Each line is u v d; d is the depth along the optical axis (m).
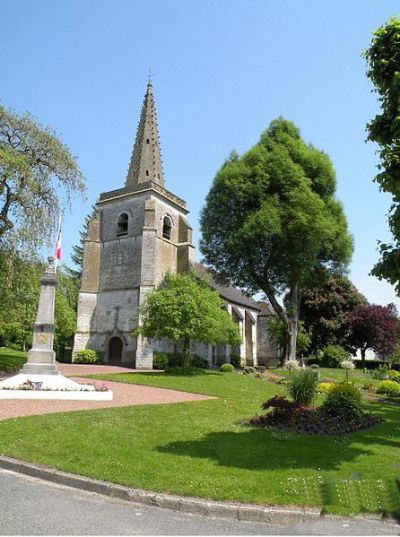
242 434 10.23
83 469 7.15
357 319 48.12
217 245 36.91
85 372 28.48
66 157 26.38
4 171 23.31
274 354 56.97
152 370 33.53
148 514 5.79
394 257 8.22
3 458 7.88
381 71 8.62
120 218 43.00
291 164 34.50
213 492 6.20
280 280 36.97
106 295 41.53
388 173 8.23
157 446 8.71
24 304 25.47
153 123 47.81
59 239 20.53
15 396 15.50
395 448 9.62
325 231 32.41
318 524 5.54
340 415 12.45
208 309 29.22
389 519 5.62
